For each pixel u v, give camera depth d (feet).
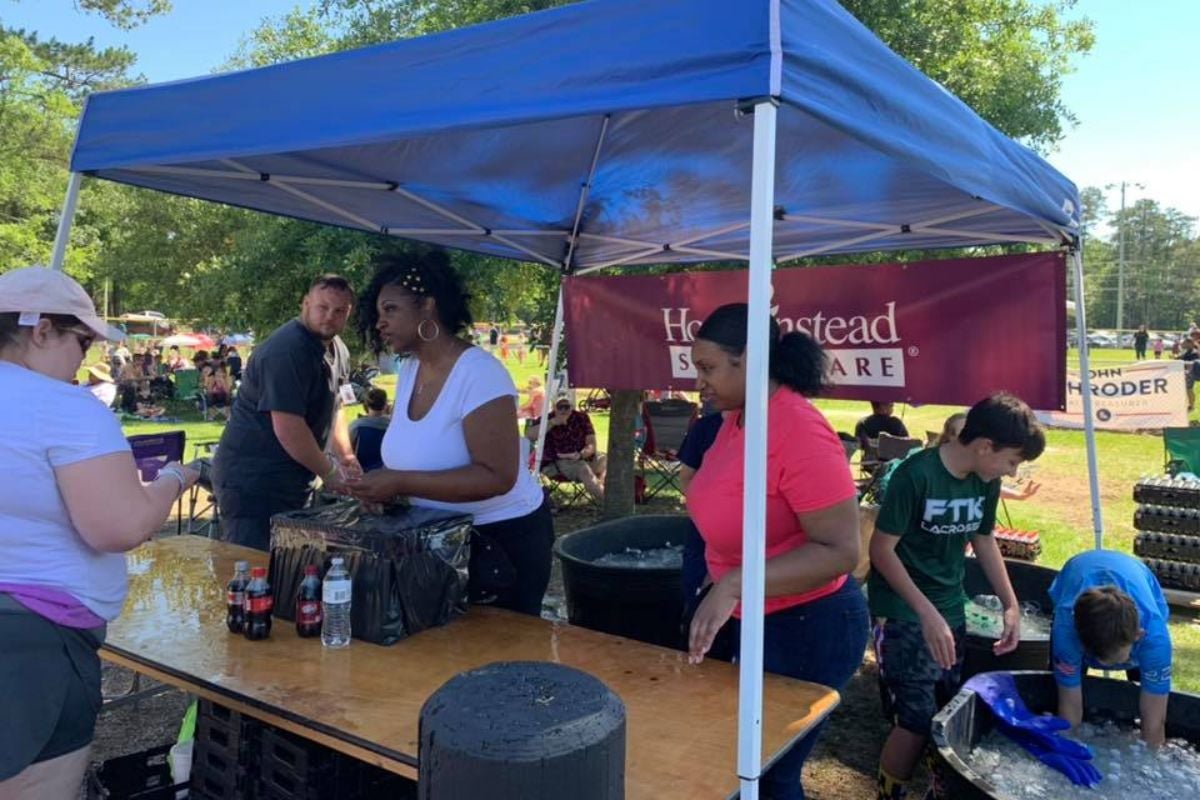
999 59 24.57
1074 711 9.76
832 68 5.58
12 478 5.43
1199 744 9.59
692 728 5.77
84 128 8.65
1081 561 10.05
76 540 5.75
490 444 7.73
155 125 8.08
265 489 11.62
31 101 67.31
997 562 10.46
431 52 6.43
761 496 5.20
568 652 7.10
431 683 6.38
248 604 7.23
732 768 5.26
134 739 11.53
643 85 5.41
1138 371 38.27
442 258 8.31
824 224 12.73
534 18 5.96
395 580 7.21
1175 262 248.52
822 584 6.31
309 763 6.56
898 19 20.70
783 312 13.88
